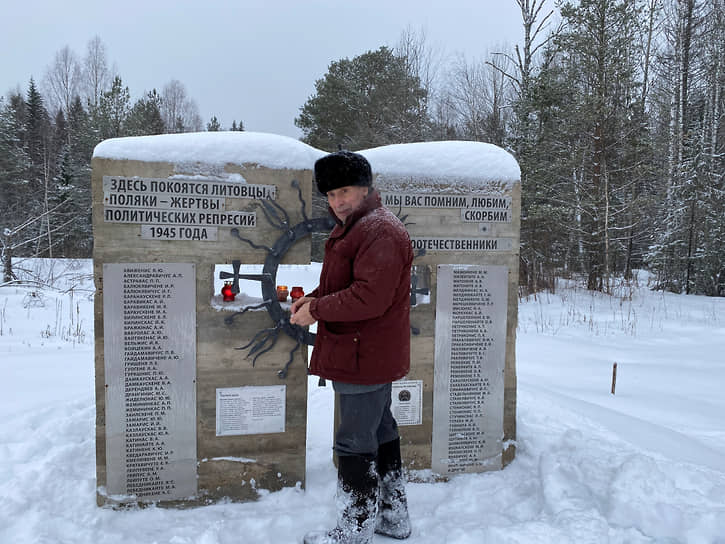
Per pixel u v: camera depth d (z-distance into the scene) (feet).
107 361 8.62
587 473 9.01
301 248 9.46
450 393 10.39
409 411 10.18
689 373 18.89
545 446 11.00
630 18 42.06
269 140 9.23
